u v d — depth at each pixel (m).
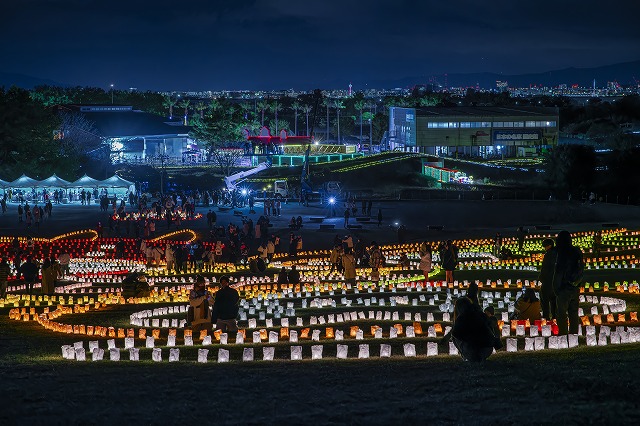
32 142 109.12
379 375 13.41
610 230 69.19
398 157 140.50
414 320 24.36
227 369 14.67
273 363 15.57
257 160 155.62
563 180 125.00
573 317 18.42
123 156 148.25
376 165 136.12
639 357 13.91
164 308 28.78
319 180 129.75
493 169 140.12
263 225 62.06
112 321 26.47
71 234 67.94
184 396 12.01
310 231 72.00
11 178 103.75
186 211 80.44
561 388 11.51
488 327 14.34
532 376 12.45
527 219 83.06
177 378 13.62
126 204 92.00
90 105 170.00
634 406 10.35
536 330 18.97
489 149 161.38
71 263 53.94
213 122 173.62
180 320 25.23
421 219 82.69
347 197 95.81
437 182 128.25
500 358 14.84
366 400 11.45
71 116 147.50
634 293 29.75
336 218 82.00
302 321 24.20
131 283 33.66
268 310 27.31
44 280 37.06
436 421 10.19
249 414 10.82
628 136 166.50
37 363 15.98
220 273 48.19
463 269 45.91
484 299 28.77
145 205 83.75
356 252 47.38
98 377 13.81
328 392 12.08
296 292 35.00
